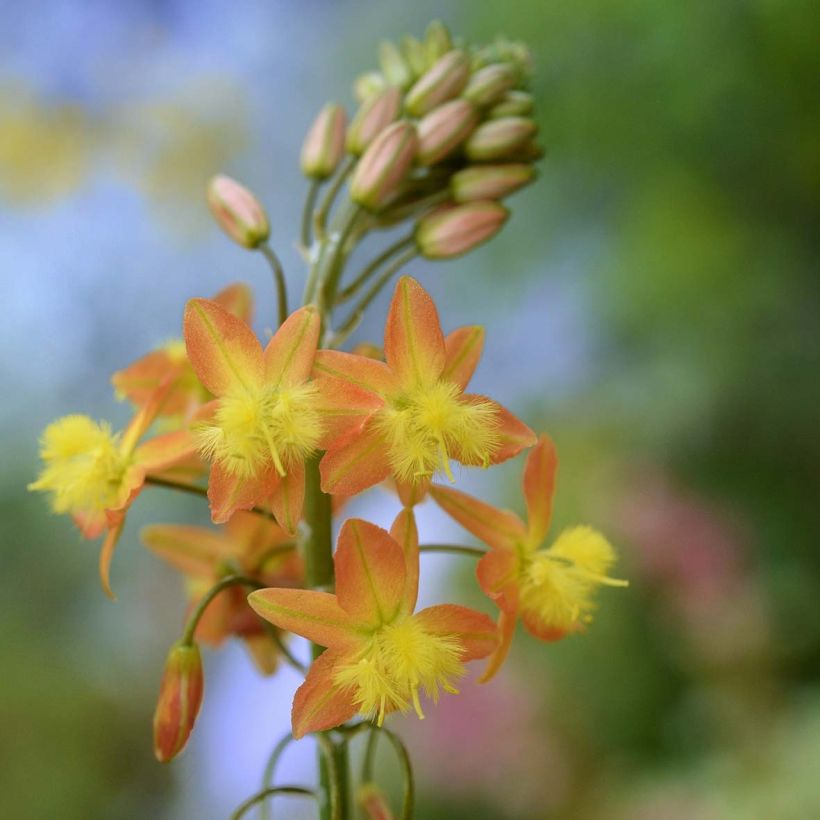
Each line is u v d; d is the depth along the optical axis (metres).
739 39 0.36
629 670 0.40
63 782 0.47
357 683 0.21
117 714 0.50
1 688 0.47
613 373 0.43
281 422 0.21
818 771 0.33
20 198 0.54
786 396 0.39
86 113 0.55
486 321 0.46
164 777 0.49
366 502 0.46
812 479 0.39
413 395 0.21
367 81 0.25
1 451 0.52
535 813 0.40
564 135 0.39
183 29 0.56
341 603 0.21
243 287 0.24
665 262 0.39
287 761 0.43
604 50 0.38
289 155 0.55
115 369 0.54
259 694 0.45
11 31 0.54
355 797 0.26
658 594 0.40
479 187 0.24
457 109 0.24
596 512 0.42
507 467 0.45
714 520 0.39
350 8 0.51
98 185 0.55
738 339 0.39
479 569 0.22
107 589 0.22
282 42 0.54
